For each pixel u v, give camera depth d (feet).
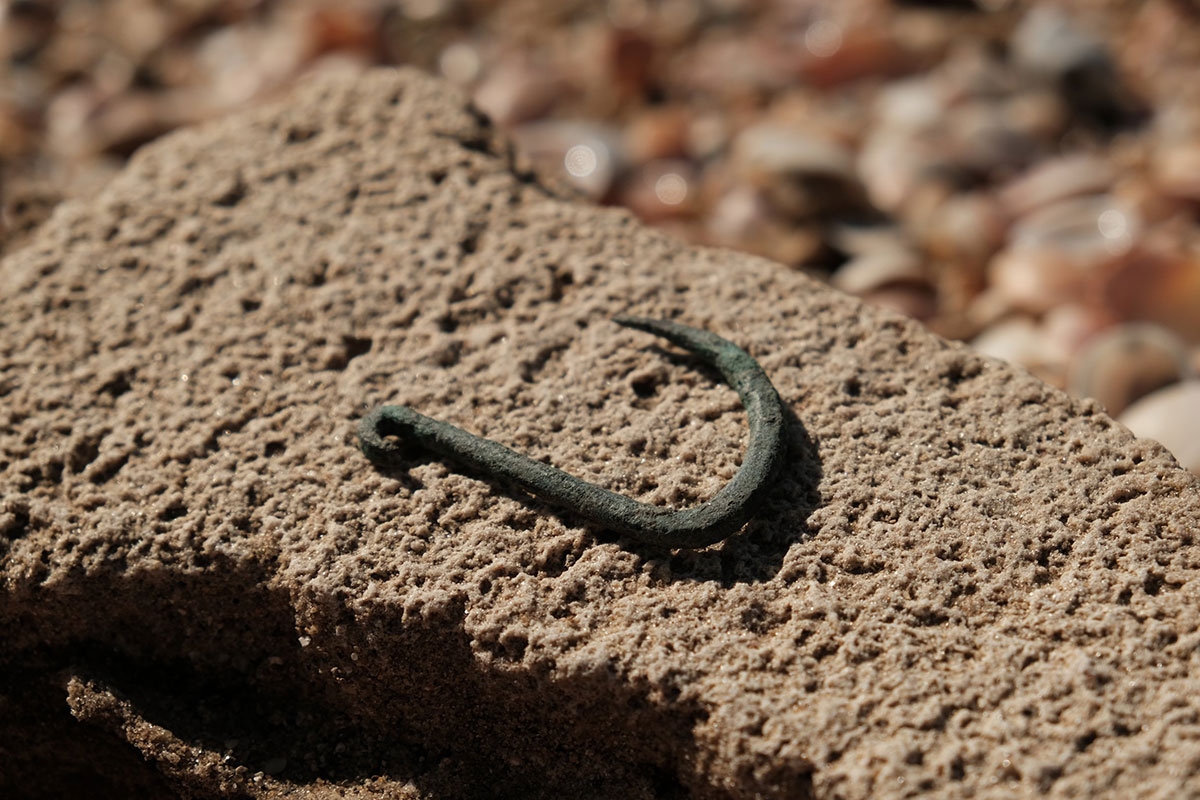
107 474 0.88
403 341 0.91
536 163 1.01
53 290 0.94
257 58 1.82
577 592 0.83
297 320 0.92
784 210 1.43
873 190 1.50
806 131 1.55
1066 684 0.79
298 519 0.86
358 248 0.94
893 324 0.90
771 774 0.79
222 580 0.85
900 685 0.80
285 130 1.00
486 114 1.02
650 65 1.76
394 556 0.84
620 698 0.81
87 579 0.86
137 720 0.86
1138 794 0.77
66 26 2.00
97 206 0.97
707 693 0.81
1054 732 0.78
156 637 0.87
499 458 0.85
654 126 1.59
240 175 0.98
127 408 0.89
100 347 0.92
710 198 1.50
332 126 1.00
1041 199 1.39
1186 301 1.21
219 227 0.96
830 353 0.89
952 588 0.82
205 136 1.01
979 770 0.78
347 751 0.86
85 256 0.95
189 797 0.85
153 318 0.93
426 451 0.87
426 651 0.84
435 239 0.95
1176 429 1.08
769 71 1.77
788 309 0.91
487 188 0.97
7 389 0.90
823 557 0.83
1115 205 1.34
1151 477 0.84
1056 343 1.22
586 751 0.83
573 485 0.84
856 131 1.60
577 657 0.82
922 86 1.65
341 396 0.89
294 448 0.88
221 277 0.94
